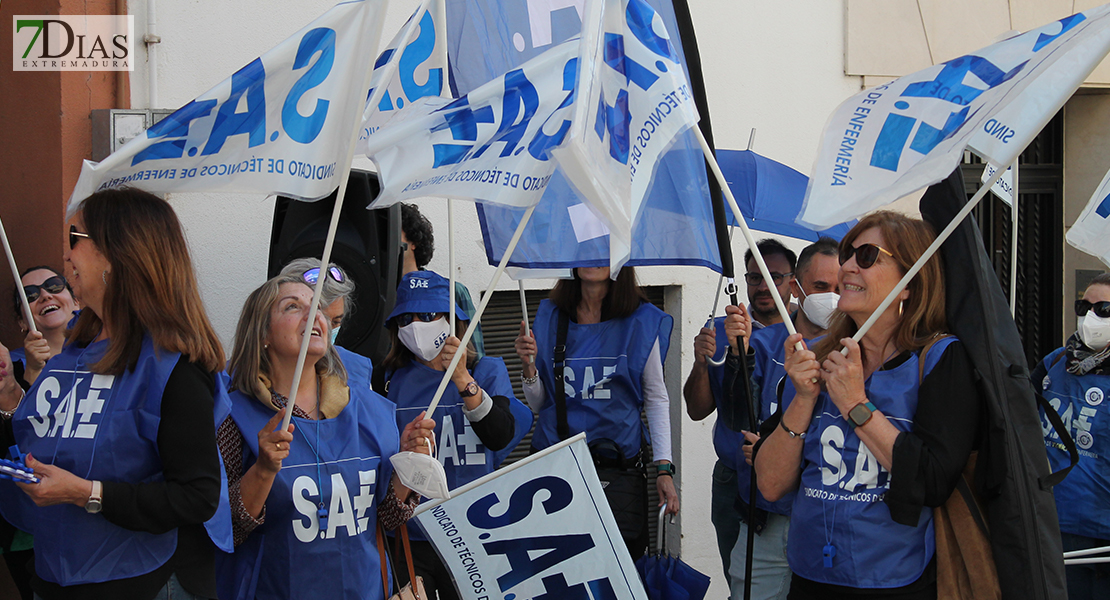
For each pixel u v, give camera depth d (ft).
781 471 15.94
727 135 32.48
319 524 15.01
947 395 14.52
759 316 25.82
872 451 14.64
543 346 24.04
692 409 25.88
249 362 15.49
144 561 13.03
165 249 13.10
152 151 13.88
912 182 14.69
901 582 14.69
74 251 13.12
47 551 13.06
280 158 14.08
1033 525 14.10
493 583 16.83
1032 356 40.09
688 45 17.74
